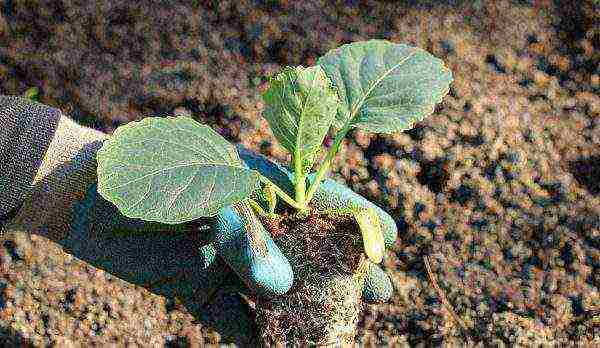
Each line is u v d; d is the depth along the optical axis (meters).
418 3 0.78
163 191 0.46
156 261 0.54
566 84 0.74
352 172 0.69
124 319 0.63
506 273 0.66
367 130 0.52
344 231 0.50
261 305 0.52
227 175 0.47
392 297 0.65
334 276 0.51
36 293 0.63
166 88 0.74
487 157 0.70
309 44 0.76
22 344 0.62
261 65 0.75
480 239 0.67
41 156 0.52
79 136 0.55
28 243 0.65
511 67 0.74
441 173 0.70
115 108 0.73
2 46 0.77
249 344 0.56
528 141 0.71
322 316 0.51
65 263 0.65
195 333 0.63
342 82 0.53
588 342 0.63
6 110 0.52
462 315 0.64
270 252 0.49
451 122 0.71
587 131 0.71
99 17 0.78
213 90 0.74
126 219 0.53
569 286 0.65
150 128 0.47
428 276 0.66
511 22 0.77
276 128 0.50
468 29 0.76
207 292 0.55
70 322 0.63
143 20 0.78
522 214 0.68
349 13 0.78
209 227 0.52
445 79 0.53
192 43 0.77
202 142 0.48
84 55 0.76
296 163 0.50
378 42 0.54
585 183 0.69
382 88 0.53
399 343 0.64
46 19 0.78
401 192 0.69
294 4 0.78
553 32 0.76
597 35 0.75
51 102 0.74
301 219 0.51
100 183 0.46
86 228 0.54
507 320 0.63
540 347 0.63
